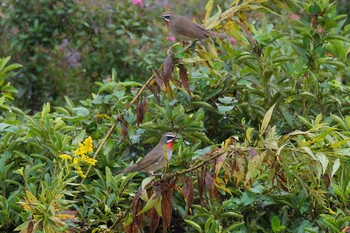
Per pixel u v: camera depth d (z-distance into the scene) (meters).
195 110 11.66
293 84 11.81
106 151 10.80
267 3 11.62
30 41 20.77
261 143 9.07
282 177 9.47
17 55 20.84
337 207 10.12
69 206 9.88
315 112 11.81
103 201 10.23
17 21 20.78
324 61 12.01
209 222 9.54
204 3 23.00
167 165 9.05
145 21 21.16
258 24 21.34
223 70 12.16
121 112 11.62
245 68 12.01
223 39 11.52
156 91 10.80
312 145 9.19
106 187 10.44
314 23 11.93
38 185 10.45
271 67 11.92
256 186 10.09
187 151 10.17
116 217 10.02
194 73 11.76
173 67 10.26
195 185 10.24
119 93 11.81
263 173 10.05
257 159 8.80
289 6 11.56
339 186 9.59
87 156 10.38
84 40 20.92
